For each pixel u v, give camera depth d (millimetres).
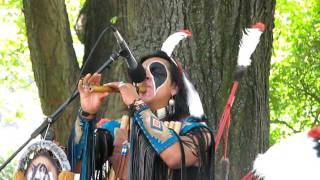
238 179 7480
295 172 3188
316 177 3156
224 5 7711
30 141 4543
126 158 4539
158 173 4230
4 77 15742
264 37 7996
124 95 4270
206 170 4266
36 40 8930
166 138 4160
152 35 7660
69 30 9023
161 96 4480
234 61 7645
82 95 4449
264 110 8000
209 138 4344
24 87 16125
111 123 4695
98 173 4598
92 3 9086
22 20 14531
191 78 7469
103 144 4582
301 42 14961
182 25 7629
